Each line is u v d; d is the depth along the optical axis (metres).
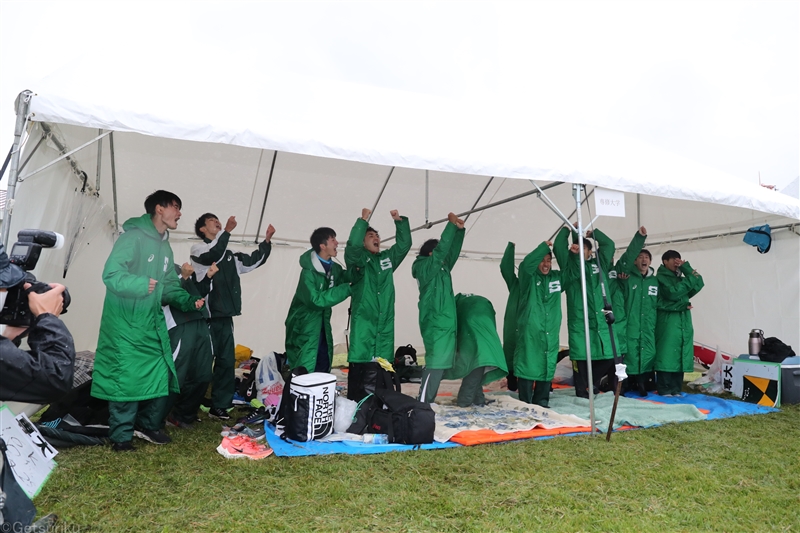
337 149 3.54
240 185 6.05
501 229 8.24
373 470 3.35
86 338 5.92
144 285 3.30
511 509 2.81
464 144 4.14
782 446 4.11
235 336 7.88
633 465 3.59
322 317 4.95
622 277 6.04
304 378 3.96
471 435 4.11
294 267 8.06
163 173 5.54
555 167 4.18
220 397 4.82
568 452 3.86
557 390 6.58
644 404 5.46
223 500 2.81
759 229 6.88
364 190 6.49
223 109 3.48
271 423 4.32
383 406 4.20
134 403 3.49
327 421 3.96
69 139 3.64
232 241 7.63
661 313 6.26
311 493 2.95
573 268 5.50
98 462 3.27
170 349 3.65
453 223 4.84
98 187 5.04
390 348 5.00
